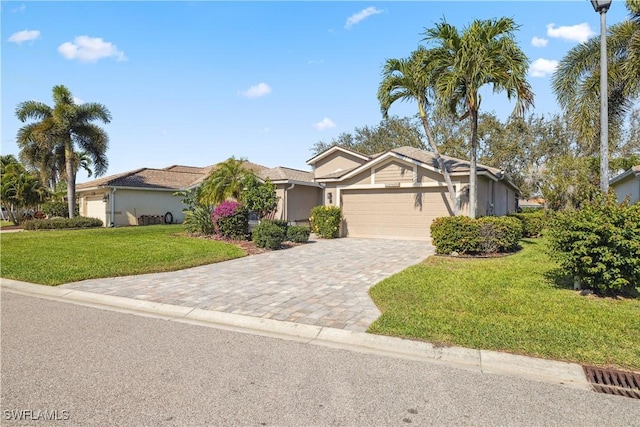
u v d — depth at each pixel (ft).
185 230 60.59
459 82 38.68
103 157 81.25
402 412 9.75
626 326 15.37
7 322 17.58
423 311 17.72
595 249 19.36
